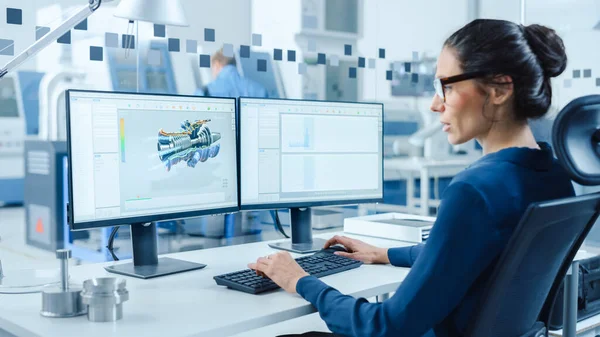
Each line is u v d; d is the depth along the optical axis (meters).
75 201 1.31
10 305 1.14
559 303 2.05
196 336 0.97
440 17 3.00
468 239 0.92
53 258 2.14
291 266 1.24
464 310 0.98
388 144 2.95
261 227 2.22
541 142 1.07
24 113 3.38
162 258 1.59
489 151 1.04
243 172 1.65
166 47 1.99
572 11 3.07
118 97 1.38
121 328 0.99
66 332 0.97
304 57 2.39
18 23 1.73
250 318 1.06
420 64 2.93
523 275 0.96
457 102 1.01
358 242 1.60
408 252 1.48
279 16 2.29
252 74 2.21
